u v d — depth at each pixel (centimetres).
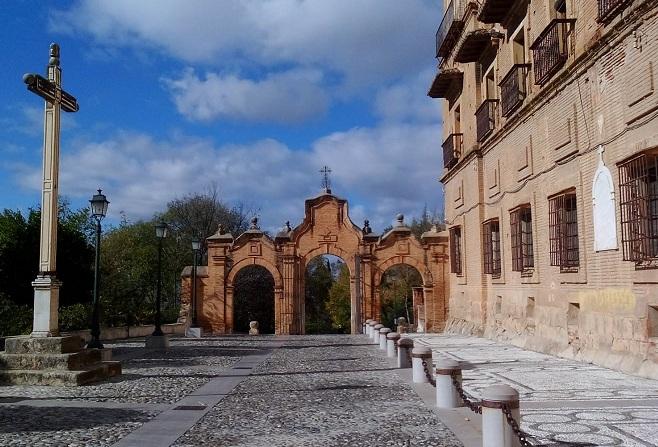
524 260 1847
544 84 1620
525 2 1800
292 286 3606
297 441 743
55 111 1368
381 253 3588
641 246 1142
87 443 742
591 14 1358
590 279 1384
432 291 3509
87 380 1277
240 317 5212
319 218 3662
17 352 1293
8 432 804
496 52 2134
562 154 1527
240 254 3647
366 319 3541
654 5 1087
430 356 1209
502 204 2066
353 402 1014
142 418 902
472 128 2433
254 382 1309
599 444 686
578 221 1436
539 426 779
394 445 712
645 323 1147
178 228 5738
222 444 736
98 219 1872
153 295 4747
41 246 1345
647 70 1118
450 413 891
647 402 921
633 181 1166
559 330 1573
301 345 2439
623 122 1215
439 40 2798
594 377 1173
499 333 2105
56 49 1392
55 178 1362
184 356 1959
